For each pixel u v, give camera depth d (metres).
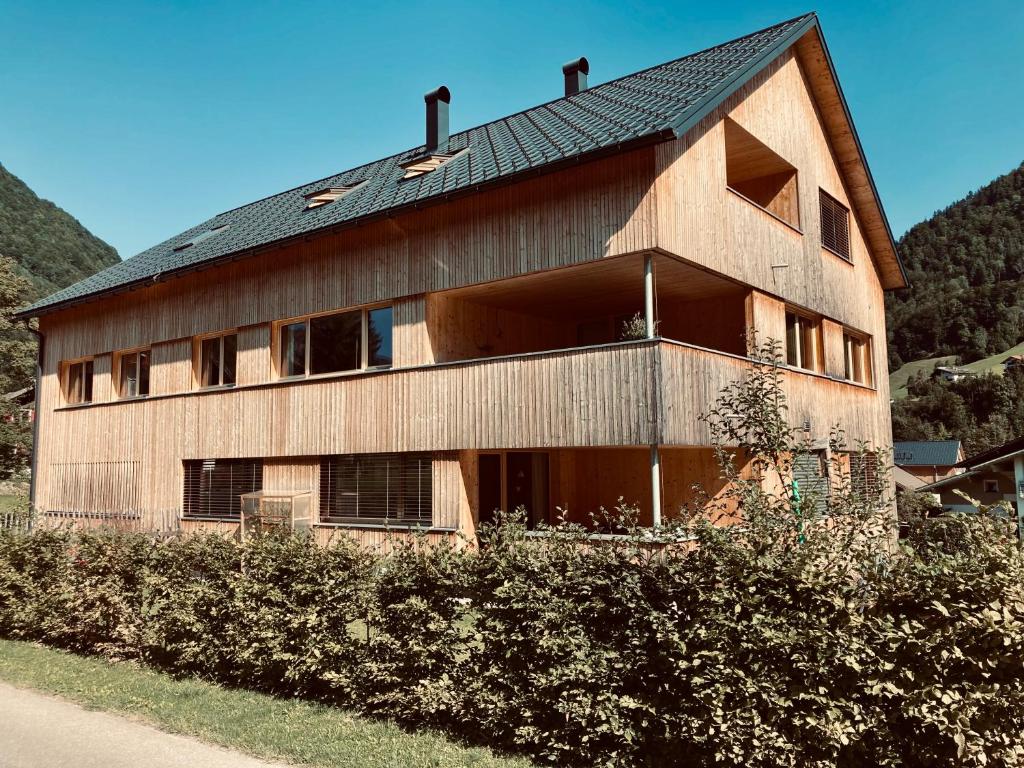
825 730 4.41
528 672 5.51
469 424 11.72
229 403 15.48
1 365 45.25
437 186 12.42
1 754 5.75
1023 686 4.35
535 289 12.49
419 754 5.43
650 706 4.95
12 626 9.86
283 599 6.93
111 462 17.80
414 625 6.08
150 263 19.19
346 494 13.53
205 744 5.88
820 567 4.76
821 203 15.53
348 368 13.70
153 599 8.23
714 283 12.10
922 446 64.25
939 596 4.46
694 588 4.89
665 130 9.35
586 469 14.45
